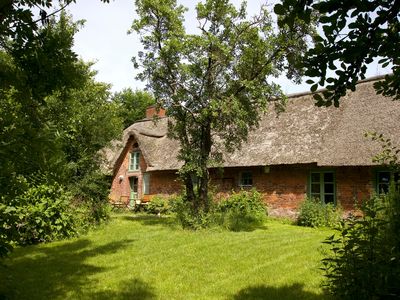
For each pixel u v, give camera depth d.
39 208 10.97
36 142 3.86
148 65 13.51
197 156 13.40
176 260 8.86
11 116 3.95
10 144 3.75
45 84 4.64
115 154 26.23
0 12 4.28
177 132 14.70
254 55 12.95
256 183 18.47
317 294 6.29
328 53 3.24
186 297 6.41
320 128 17.06
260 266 8.22
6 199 4.17
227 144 14.30
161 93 13.88
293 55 12.45
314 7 2.95
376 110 15.84
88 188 13.88
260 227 14.49
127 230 13.11
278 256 9.06
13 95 4.44
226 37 13.31
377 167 14.59
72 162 13.39
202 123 13.55
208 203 14.38
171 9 13.52
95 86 16.47
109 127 15.78
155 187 23.36
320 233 12.51
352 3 2.88
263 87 12.67
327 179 16.44
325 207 15.09
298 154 16.45
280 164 16.69
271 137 18.28
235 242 10.77
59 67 4.72
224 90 13.46
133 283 7.19
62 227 11.63
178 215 14.29
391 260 4.92
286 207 17.28
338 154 14.94
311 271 7.64
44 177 4.29
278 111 14.01
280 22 3.05
